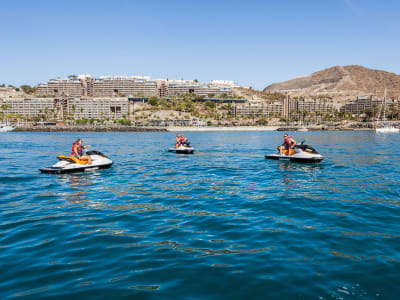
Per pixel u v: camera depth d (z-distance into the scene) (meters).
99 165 16.39
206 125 176.50
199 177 14.22
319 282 4.56
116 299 4.14
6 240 6.37
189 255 5.55
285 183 12.58
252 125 181.38
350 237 6.41
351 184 12.28
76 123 171.75
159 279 4.69
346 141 51.78
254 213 8.28
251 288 4.41
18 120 180.25
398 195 10.29
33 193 10.81
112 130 147.50
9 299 4.16
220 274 4.83
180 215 8.13
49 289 4.42
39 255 5.60
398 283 4.50
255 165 18.09
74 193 10.82
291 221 7.54
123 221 7.62
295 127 158.75
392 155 24.27
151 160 21.22
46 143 46.28
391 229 6.89
